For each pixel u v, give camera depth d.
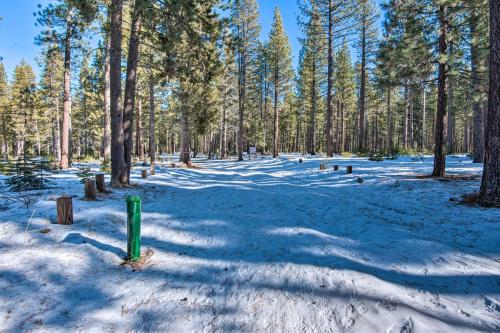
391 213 6.89
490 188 6.61
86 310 3.33
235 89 35.88
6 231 5.21
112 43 10.16
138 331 3.01
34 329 2.98
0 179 11.95
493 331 2.68
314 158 23.67
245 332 2.91
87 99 32.25
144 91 31.56
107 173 15.21
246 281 3.86
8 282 3.70
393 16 11.63
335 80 36.19
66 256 4.45
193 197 9.62
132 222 4.49
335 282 3.60
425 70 11.96
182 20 10.88
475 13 10.70
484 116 18.30
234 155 43.28
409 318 2.88
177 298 3.58
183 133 24.30
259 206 8.09
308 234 5.39
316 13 24.92
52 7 16.53
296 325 2.95
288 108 49.81
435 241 4.74
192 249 5.07
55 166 15.51
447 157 20.28
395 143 53.84
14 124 41.44
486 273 3.65
